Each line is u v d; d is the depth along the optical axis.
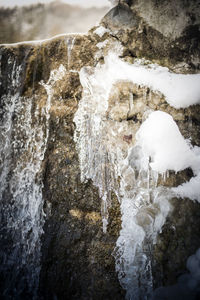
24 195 2.17
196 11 1.99
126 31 2.11
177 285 1.75
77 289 1.90
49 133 2.16
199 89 1.98
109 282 1.88
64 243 2.01
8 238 2.17
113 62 2.09
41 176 2.15
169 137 1.96
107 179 2.03
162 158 1.94
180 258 1.78
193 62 2.03
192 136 1.96
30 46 2.26
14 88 2.26
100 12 2.19
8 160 2.24
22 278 2.10
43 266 2.04
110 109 2.07
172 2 2.02
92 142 2.07
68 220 2.03
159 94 2.03
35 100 2.21
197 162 1.92
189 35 2.04
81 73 2.12
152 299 1.79
